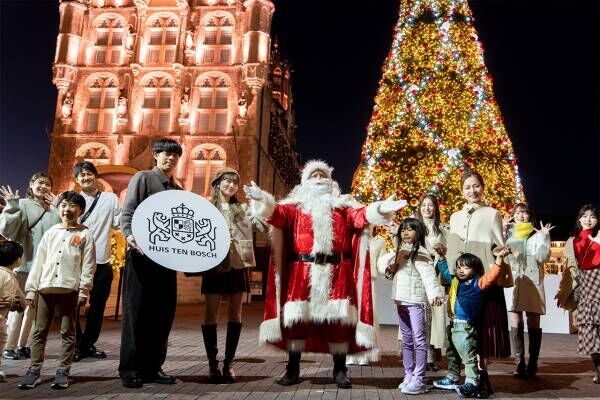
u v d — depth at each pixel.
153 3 34.50
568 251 6.36
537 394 5.16
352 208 5.53
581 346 5.88
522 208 6.96
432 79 18.20
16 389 4.89
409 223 5.45
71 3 34.41
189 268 5.21
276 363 6.88
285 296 5.39
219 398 4.63
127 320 5.17
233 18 33.88
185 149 32.34
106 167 26.42
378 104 18.77
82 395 4.66
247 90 32.88
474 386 4.87
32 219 6.78
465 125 17.69
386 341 9.77
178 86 33.31
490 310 5.17
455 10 18.50
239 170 31.83
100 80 34.06
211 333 5.47
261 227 6.20
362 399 4.72
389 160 18.56
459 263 5.07
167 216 5.30
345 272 5.28
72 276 5.12
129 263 5.29
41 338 5.03
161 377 5.27
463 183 6.04
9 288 5.15
